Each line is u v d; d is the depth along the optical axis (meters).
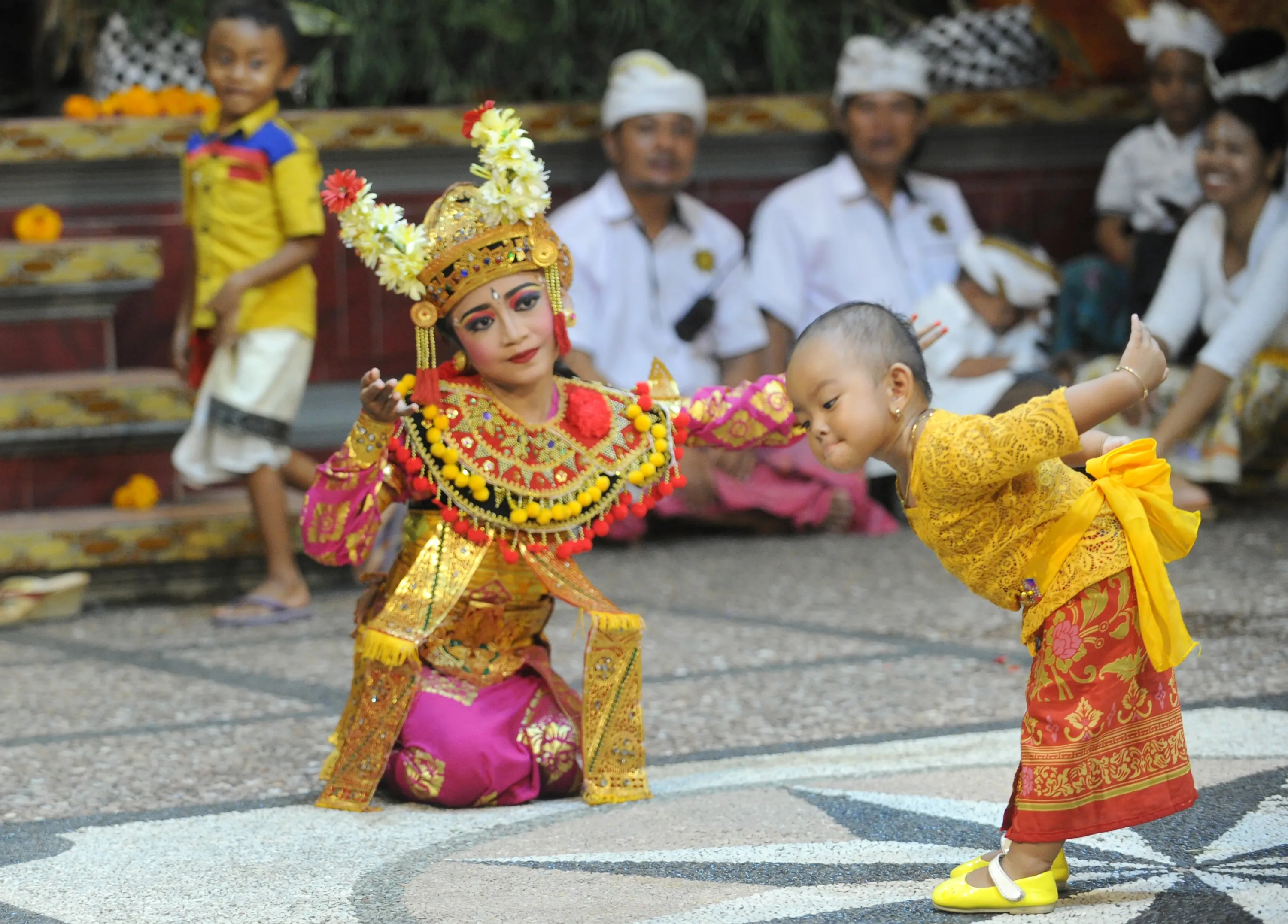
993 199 19.38
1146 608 6.18
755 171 18.70
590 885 6.70
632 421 8.30
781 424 8.48
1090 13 19.27
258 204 13.32
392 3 18.56
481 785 8.06
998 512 6.37
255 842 7.53
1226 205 15.46
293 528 14.73
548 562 8.16
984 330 16.59
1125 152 18.09
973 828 7.30
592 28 19.42
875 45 17.20
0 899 6.74
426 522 8.20
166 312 16.81
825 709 9.77
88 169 16.41
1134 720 6.27
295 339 13.53
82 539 14.32
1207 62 17.23
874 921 6.15
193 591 14.84
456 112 17.39
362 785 8.10
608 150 16.72
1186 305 15.93
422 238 7.83
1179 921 5.96
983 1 20.72
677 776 8.48
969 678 10.41
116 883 6.93
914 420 6.51
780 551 16.08
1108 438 6.74
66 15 18.61
